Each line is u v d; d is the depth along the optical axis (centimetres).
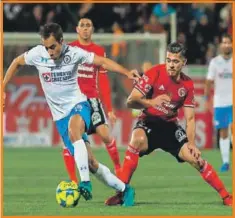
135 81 2517
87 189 2470
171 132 2597
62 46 2517
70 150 2619
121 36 5647
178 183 3416
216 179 2625
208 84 4322
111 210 2470
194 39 6025
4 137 5659
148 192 3059
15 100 5638
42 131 5656
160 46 5653
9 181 3494
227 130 4197
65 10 5981
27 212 2436
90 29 3114
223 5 6131
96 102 2989
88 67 3042
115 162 3120
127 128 5556
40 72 2564
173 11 5556
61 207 2553
